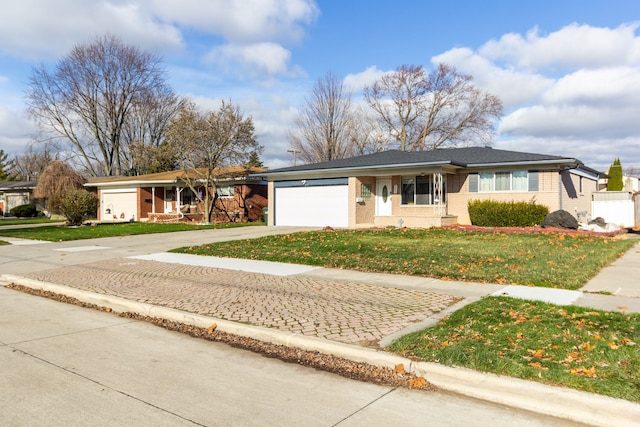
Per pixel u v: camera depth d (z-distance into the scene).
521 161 20.11
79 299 8.88
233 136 29.33
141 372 5.00
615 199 24.69
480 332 5.79
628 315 6.44
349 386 4.64
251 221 31.36
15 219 40.19
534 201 20.36
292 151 43.34
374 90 47.03
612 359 4.75
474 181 21.81
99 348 5.85
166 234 21.83
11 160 78.50
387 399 4.33
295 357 5.54
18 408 4.08
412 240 15.66
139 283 9.77
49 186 40.06
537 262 10.84
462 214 22.20
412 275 10.02
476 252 12.52
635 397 3.95
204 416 3.95
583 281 8.98
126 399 4.29
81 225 28.89
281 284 9.41
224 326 6.55
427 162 20.56
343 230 20.39
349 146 46.84
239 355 5.63
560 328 5.85
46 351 5.70
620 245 13.98
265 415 3.98
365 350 5.30
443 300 7.78
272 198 26.05
